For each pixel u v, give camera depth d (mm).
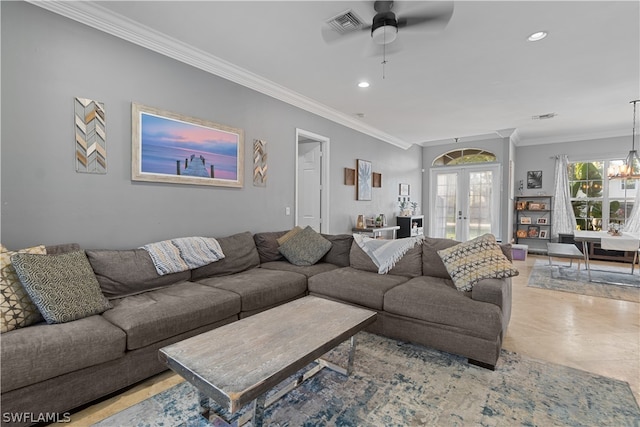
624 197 6617
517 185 7672
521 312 3354
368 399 1868
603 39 2818
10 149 2121
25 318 1780
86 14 2387
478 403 1826
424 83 3865
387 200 6777
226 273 3131
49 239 2293
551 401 1843
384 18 2350
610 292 4090
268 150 4039
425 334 2449
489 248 2744
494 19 2508
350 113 5148
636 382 2043
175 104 3029
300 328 1859
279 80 3801
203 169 3266
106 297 2266
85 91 2447
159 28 2678
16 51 2131
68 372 1637
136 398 1874
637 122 5750
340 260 3699
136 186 2771
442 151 7852
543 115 5285
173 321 2076
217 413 1715
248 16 2484
